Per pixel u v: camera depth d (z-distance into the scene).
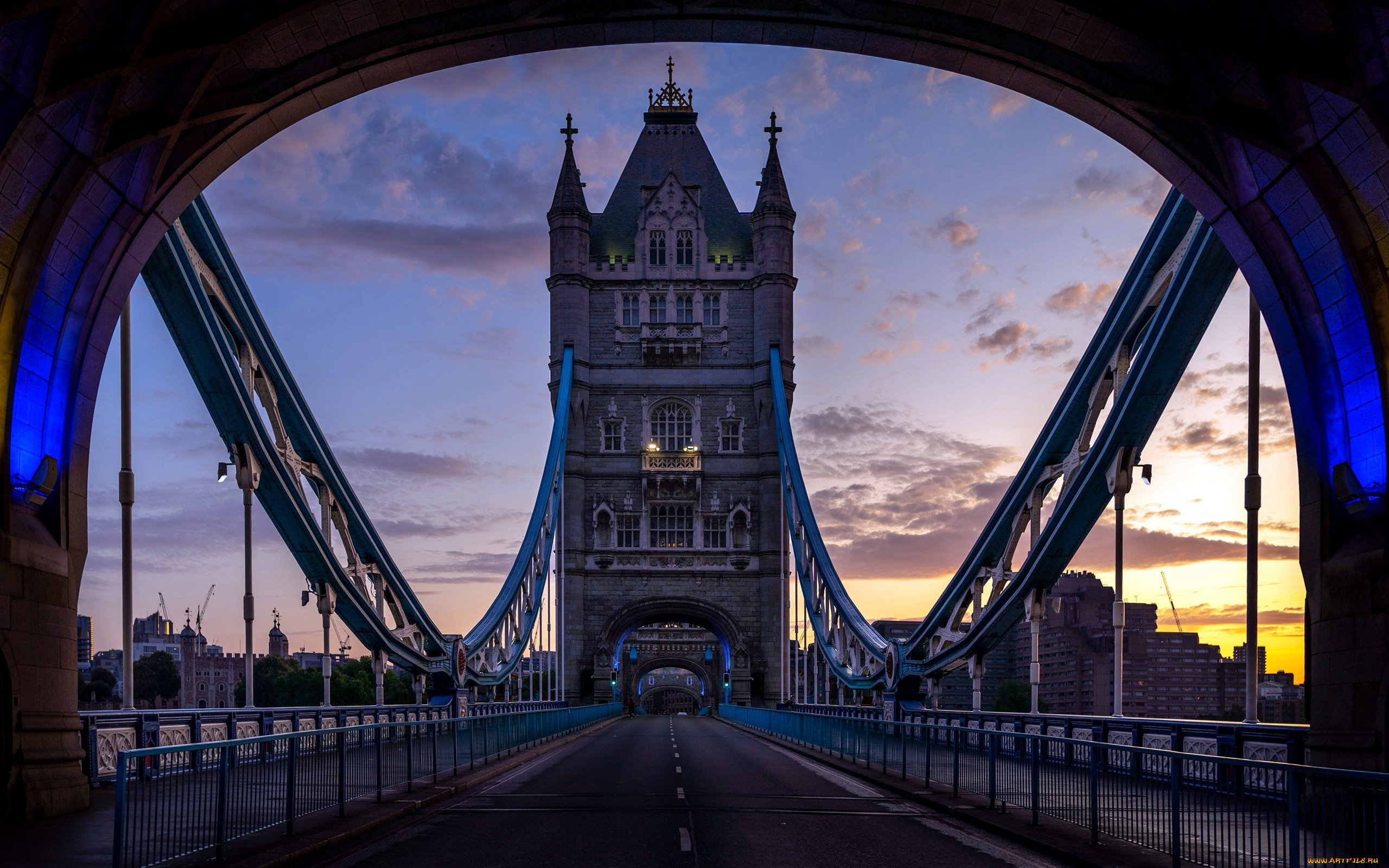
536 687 109.12
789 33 20.72
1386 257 16.58
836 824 16.91
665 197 96.44
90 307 18.72
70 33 15.57
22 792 16.23
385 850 14.11
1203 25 17.56
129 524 24.02
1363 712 16.19
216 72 18.12
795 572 79.75
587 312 94.38
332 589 40.53
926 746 22.55
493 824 16.77
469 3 19.56
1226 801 11.14
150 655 194.12
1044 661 153.00
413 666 51.53
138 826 10.95
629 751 37.28
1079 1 18.09
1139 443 29.06
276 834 14.25
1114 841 13.73
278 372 37.06
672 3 20.25
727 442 93.56
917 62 20.89
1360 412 17.58
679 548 91.81
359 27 19.30
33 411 17.89
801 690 89.44
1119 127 20.08
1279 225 18.67
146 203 18.86
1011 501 38.12
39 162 16.36
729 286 95.31
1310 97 16.56
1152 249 28.34
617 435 93.50
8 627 16.36
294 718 30.98
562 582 89.50
